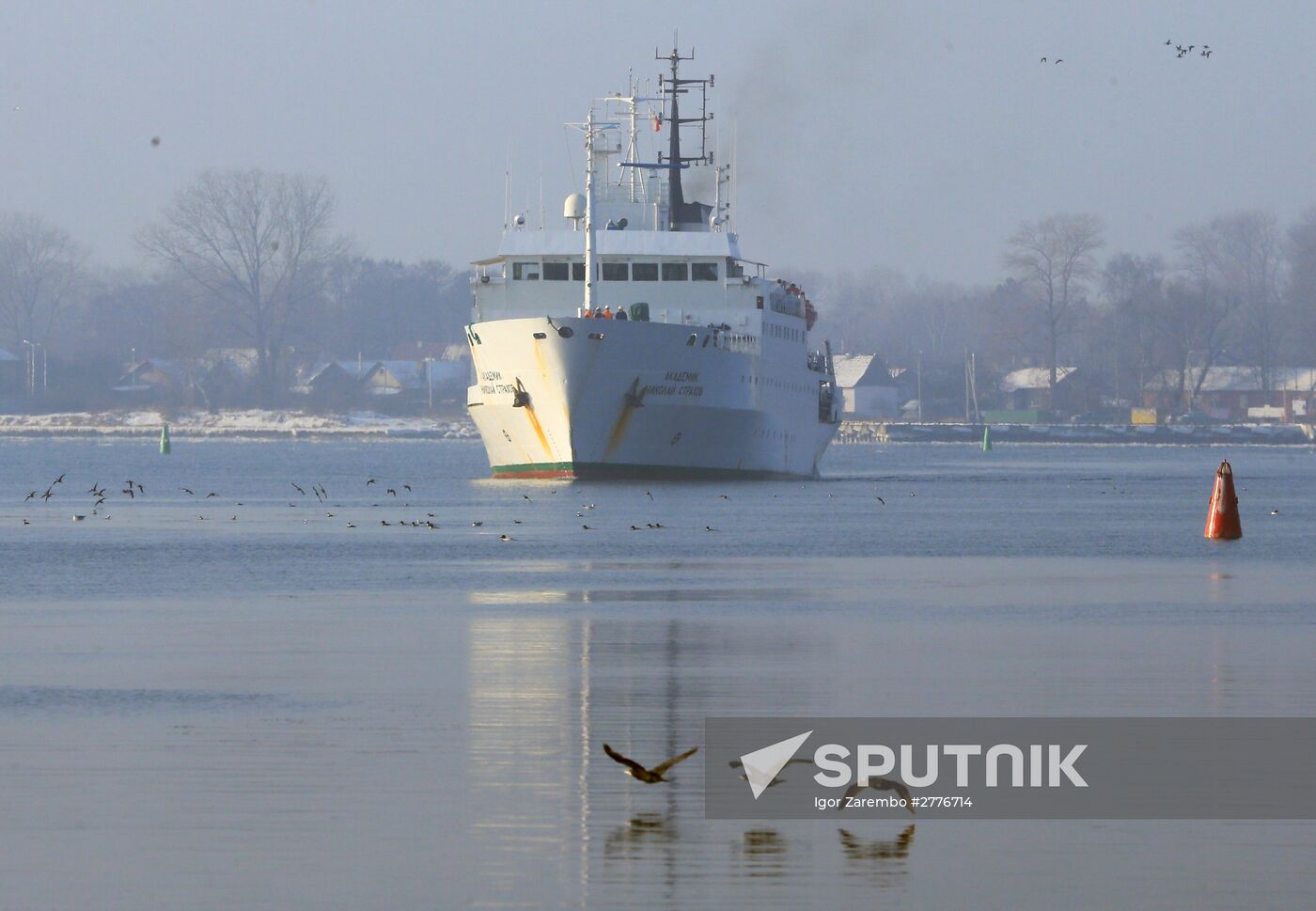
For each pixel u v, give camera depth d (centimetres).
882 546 18700
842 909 5072
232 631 10962
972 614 11931
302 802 6166
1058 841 5747
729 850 5625
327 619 11662
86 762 6775
